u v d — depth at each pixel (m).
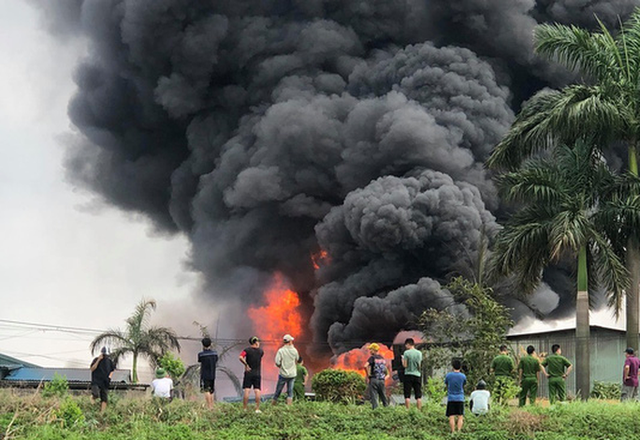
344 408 22.80
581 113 30.42
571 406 23.50
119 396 26.70
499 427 20.67
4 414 20.06
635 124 30.94
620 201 30.52
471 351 29.12
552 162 32.06
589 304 32.12
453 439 19.33
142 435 17.97
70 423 19.03
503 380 24.53
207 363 21.80
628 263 30.84
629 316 30.62
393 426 20.73
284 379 22.47
